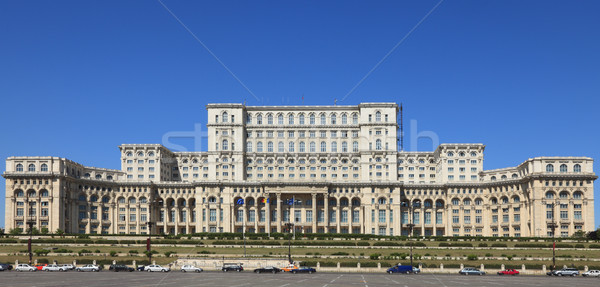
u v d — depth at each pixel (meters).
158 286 103.62
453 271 148.50
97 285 105.00
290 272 143.25
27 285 104.00
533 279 127.94
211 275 132.00
